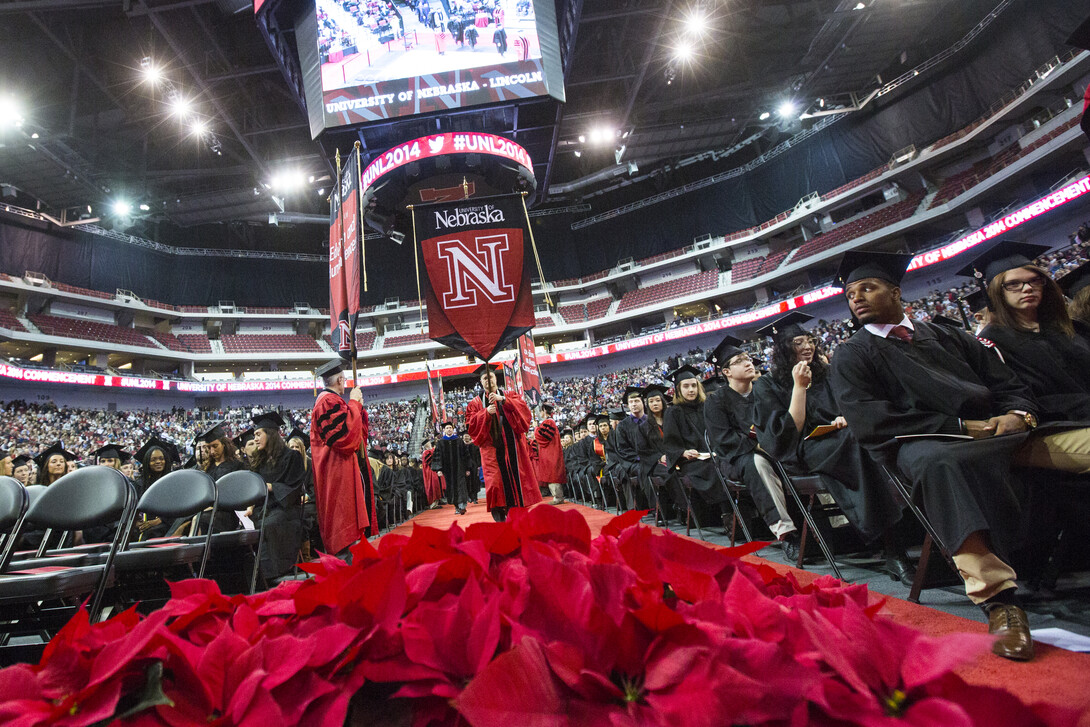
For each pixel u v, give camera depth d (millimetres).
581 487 9883
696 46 22375
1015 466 2176
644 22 20781
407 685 710
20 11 16906
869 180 27500
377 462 9656
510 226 4664
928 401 2207
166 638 696
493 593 842
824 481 2891
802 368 3035
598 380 33906
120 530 2311
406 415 32031
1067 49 20141
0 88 19703
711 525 5359
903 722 597
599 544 1022
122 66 19656
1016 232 21656
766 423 3354
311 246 37125
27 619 2252
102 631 832
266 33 12344
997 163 22406
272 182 26531
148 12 16578
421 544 989
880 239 26531
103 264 29969
